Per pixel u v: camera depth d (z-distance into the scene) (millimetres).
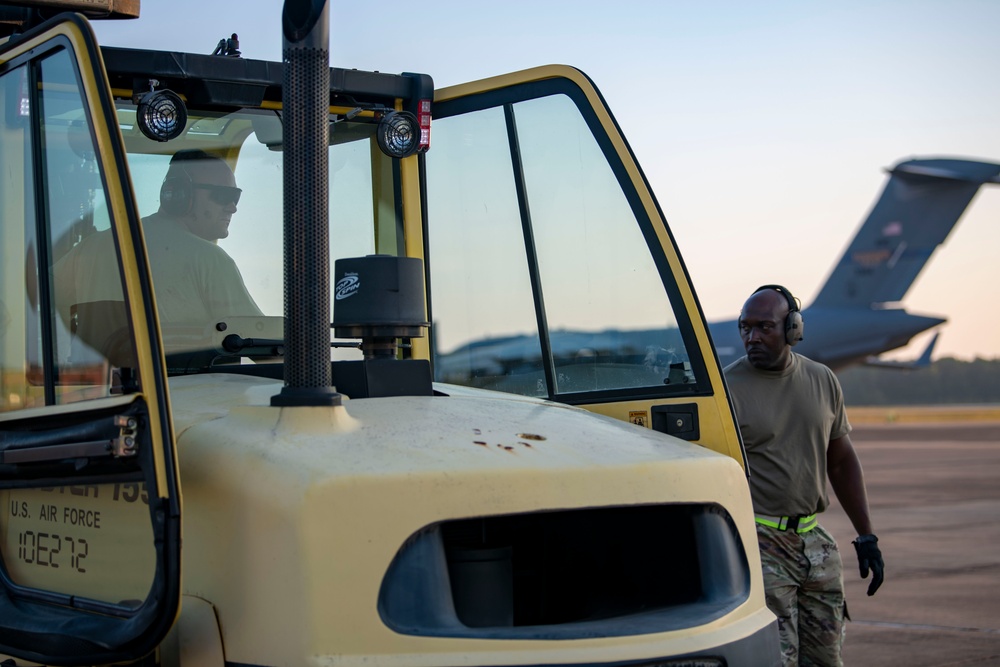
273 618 2156
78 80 2344
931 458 30156
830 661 4621
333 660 2098
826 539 4594
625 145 3238
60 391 2465
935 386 94000
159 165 3199
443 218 3510
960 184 36156
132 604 2258
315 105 2393
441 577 2211
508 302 3391
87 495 2430
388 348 2855
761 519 4531
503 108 3443
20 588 2627
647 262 3189
